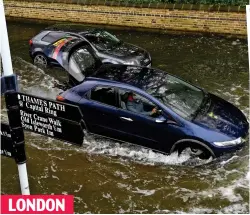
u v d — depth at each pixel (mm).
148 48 12156
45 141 7988
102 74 7973
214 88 9852
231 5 12102
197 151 7195
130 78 7711
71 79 9828
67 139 4430
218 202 6387
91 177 7008
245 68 10758
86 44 10438
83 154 7586
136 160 7383
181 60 11375
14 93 4141
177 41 12453
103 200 6500
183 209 6277
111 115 7543
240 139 7027
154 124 7176
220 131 6965
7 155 4406
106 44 10641
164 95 7336
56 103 4285
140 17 12969
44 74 10648
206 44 12148
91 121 7820
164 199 6477
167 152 7328
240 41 12188
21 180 4504
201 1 12367
